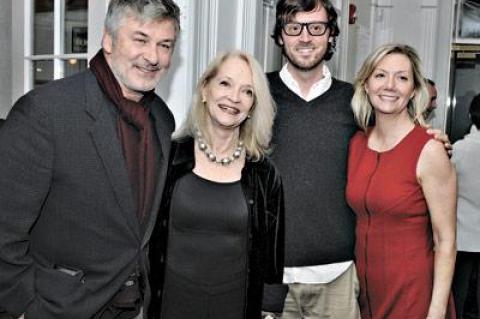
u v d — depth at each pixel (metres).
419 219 1.89
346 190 1.98
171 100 2.27
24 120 1.47
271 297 1.88
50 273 1.54
